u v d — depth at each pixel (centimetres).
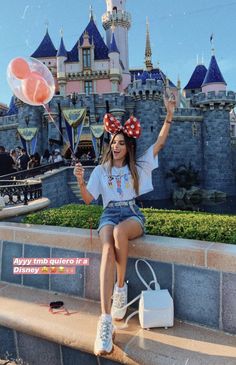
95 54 4666
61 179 2433
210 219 372
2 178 1159
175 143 3791
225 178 3812
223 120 3838
